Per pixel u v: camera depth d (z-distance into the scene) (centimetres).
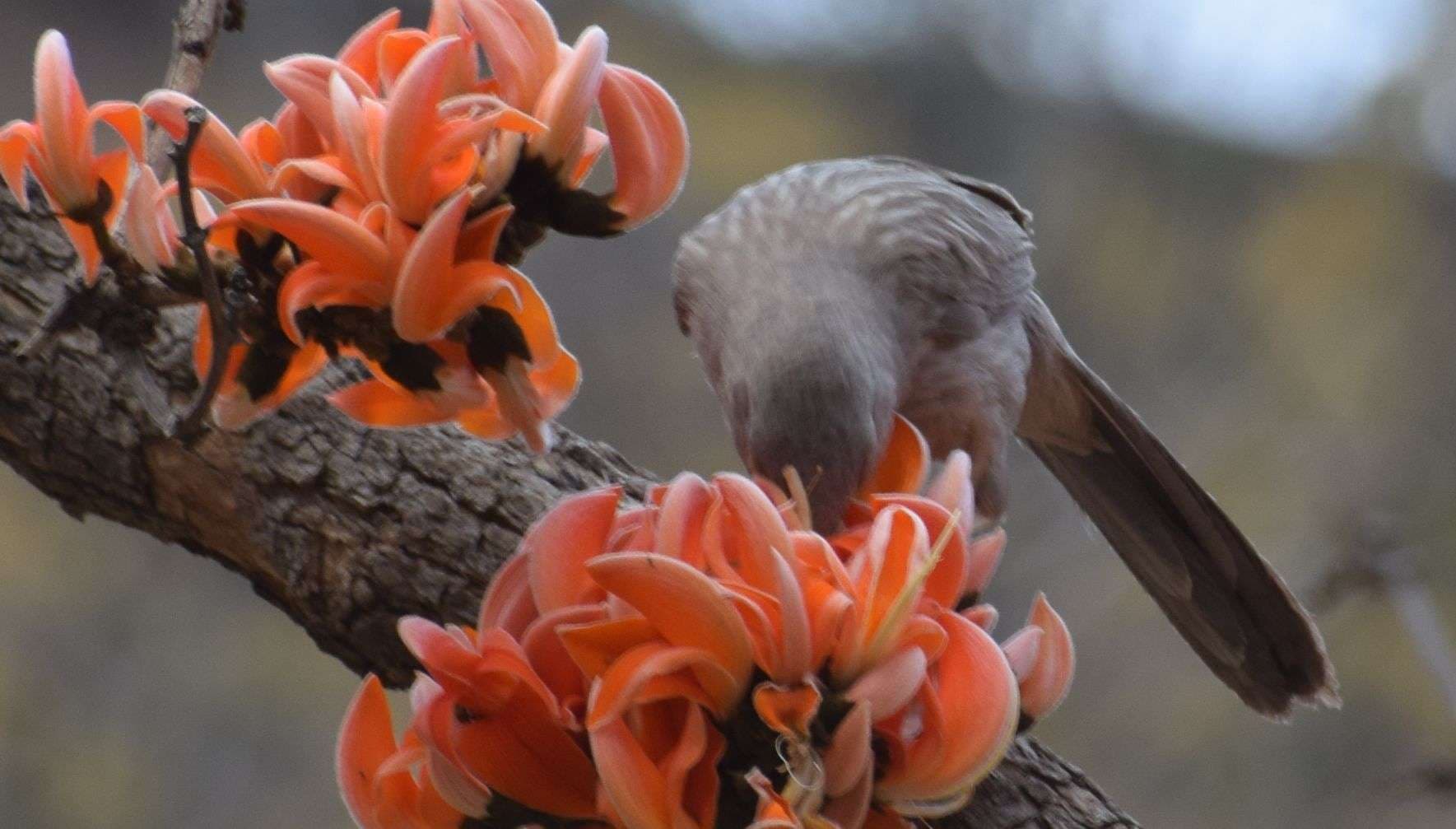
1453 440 1859
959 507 479
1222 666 994
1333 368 2039
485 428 493
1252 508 1761
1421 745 1655
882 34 2309
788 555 443
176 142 452
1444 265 2127
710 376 853
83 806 1655
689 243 881
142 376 558
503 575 476
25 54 2098
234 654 1762
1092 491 1057
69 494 661
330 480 636
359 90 450
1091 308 2158
